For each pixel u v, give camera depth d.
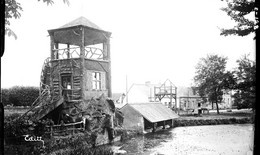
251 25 6.17
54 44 25.31
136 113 33.00
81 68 23.33
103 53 27.23
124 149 21.66
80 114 22.08
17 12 6.06
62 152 16.62
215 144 24.48
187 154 19.84
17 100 26.17
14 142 15.50
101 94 25.66
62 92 23.98
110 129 24.20
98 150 19.44
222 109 82.31
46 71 24.92
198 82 63.50
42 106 20.61
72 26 23.55
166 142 25.94
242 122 47.28
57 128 19.59
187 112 60.22
